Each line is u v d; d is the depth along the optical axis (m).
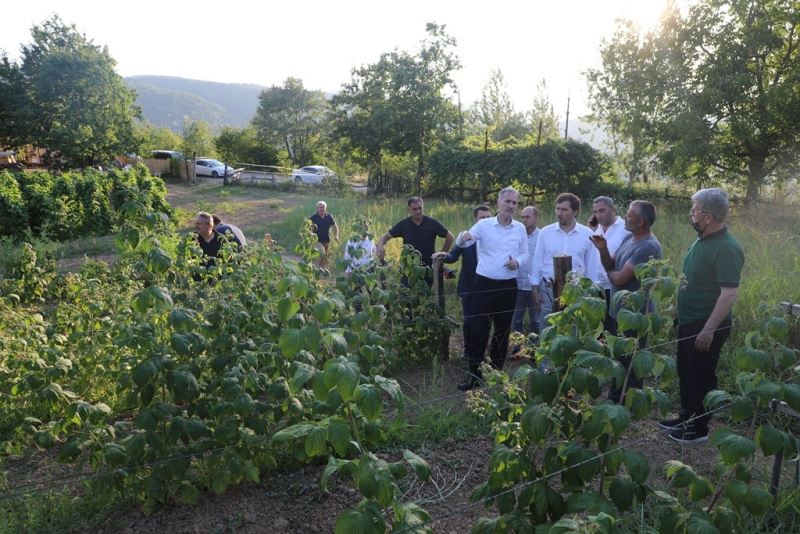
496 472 2.54
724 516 2.29
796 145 18.59
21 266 8.95
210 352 3.92
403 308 6.15
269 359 3.85
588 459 2.32
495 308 5.58
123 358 4.00
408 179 28.75
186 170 38.00
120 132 37.06
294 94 74.62
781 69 18.81
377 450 4.26
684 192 21.03
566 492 2.45
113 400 4.83
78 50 35.22
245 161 51.06
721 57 18.95
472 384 5.49
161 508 3.62
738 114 18.69
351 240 5.91
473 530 2.51
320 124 74.50
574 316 2.60
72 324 5.81
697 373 4.19
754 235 9.77
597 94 23.50
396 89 32.16
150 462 3.43
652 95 20.58
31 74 35.66
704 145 19.31
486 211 6.82
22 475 4.05
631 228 4.63
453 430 4.58
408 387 5.56
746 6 18.25
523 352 3.02
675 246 9.36
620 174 27.08
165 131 61.78
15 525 3.39
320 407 3.26
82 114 35.16
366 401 2.16
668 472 2.45
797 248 8.44
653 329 2.58
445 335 6.29
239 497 3.75
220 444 3.51
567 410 2.52
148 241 3.25
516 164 21.34
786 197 18.91
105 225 16.97
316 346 2.41
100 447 3.53
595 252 5.45
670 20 19.91
